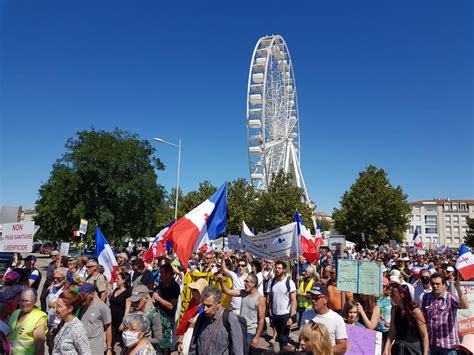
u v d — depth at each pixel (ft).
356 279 20.53
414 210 365.40
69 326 15.96
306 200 176.24
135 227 114.11
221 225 25.02
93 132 113.60
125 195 110.63
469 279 32.22
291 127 170.40
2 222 35.96
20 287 21.56
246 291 22.98
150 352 14.88
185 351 21.26
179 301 23.49
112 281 34.06
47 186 116.67
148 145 121.49
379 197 154.40
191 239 23.36
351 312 18.79
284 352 11.96
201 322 16.16
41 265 126.93
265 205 152.15
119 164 109.29
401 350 17.90
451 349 19.98
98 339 19.17
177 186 93.66
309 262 47.06
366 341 17.16
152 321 21.61
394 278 18.47
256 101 145.48
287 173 159.22
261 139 142.61
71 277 27.84
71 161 111.45
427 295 21.47
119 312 26.13
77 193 108.58
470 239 244.42
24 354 17.17
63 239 119.24
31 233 31.76
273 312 26.89
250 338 22.20
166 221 177.17
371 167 163.73
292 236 35.50
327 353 11.74
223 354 15.24
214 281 26.53
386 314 23.54
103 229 109.29
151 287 28.17
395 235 153.89
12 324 17.56
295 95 173.47
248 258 54.80
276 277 27.30
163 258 28.40
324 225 334.44
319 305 16.85
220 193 25.29
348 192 162.61
